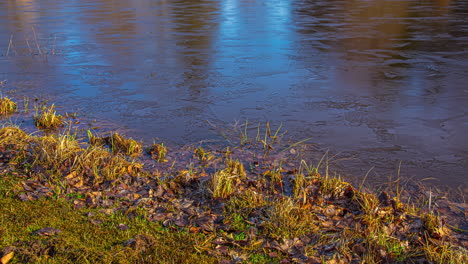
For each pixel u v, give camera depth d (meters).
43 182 5.16
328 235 4.09
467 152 6.59
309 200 4.89
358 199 4.89
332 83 10.67
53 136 7.07
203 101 9.30
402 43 15.66
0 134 6.60
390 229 4.26
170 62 13.10
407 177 5.77
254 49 14.91
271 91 10.05
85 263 3.50
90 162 5.60
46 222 4.12
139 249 3.73
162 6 30.12
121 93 9.92
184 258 3.66
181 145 6.85
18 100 9.26
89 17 23.77
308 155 6.48
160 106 8.96
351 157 6.42
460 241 4.15
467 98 9.34
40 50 14.90
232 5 30.66
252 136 7.28
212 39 16.91
